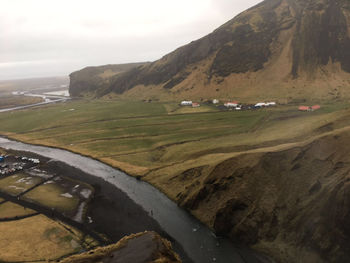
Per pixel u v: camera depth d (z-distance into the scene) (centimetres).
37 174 9694
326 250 4388
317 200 4984
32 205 7288
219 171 6506
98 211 6862
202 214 6256
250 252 5072
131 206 7050
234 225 5553
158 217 6450
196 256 5078
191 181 7419
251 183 5897
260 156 6272
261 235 5241
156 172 8906
